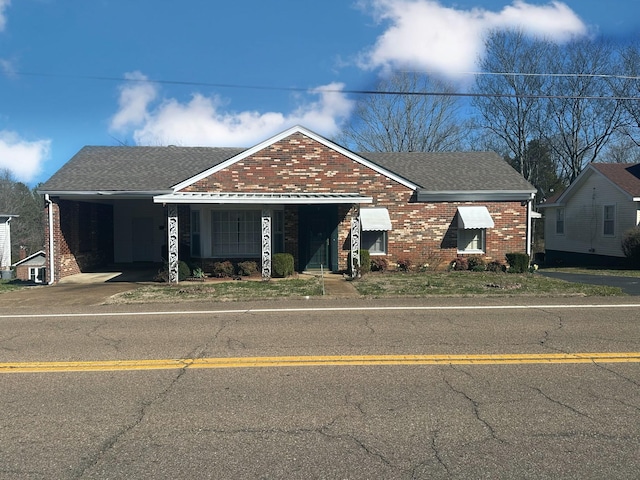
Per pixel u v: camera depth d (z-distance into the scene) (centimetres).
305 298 1139
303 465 351
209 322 859
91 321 885
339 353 638
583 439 386
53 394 496
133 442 388
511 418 427
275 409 452
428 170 1950
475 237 1795
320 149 1700
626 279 1570
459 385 511
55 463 356
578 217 2591
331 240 1717
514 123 3319
